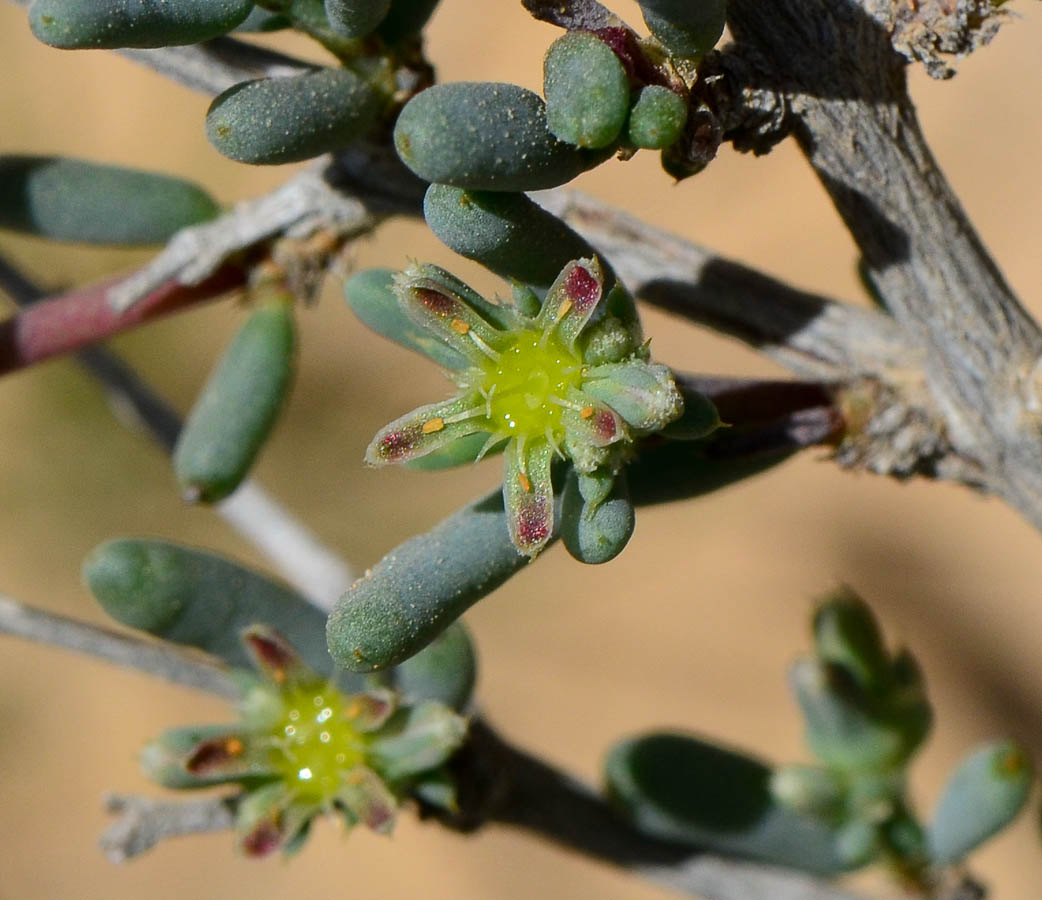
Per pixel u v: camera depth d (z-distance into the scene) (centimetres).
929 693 27
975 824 13
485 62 27
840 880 14
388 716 12
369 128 11
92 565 12
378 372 26
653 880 13
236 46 12
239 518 14
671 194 27
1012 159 27
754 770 13
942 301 12
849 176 12
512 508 11
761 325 12
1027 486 12
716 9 11
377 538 26
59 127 25
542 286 11
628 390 11
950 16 11
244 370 12
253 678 12
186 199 12
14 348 13
